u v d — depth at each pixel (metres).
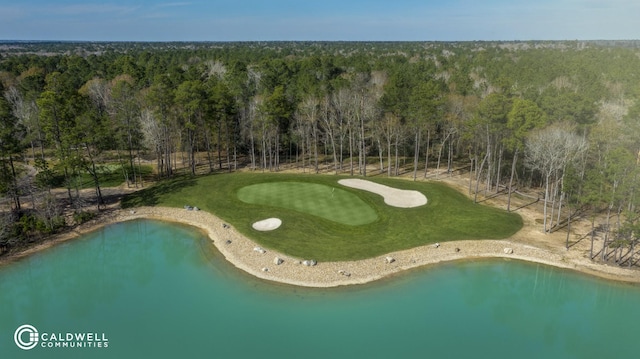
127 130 67.19
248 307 35.78
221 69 118.31
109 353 30.53
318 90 81.31
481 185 66.00
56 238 50.62
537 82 84.75
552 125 54.78
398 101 71.19
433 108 63.75
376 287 38.62
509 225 50.41
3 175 50.31
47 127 53.28
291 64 116.81
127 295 38.66
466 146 80.75
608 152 44.28
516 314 35.59
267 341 31.48
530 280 40.78
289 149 89.56
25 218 49.50
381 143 82.19
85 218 54.28
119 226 53.84
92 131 56.25
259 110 73.19
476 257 44.06
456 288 39.03
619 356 31.16
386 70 110.94
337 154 87.19
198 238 49.59
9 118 54.44
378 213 52.59
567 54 135.88
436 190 60.69
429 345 31.39
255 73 103.62
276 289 38.25
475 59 135.12
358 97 78.12
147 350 30.77
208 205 57.19
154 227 53.28
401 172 75.38
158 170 73.00
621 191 39.75
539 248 45.53
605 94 75.00
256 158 87.06
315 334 32.31
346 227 49.09
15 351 30.81
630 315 36.31
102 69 123.25
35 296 39.66
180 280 40.47
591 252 43.00
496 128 55.03
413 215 52.03
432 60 145.50
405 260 42.91
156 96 66.75
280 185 63.31
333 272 40.56
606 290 39.22
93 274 43.28
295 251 44.22
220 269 42.09
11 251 47.31
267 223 50.72
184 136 79.62
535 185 65.88
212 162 84.38
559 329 34.16
